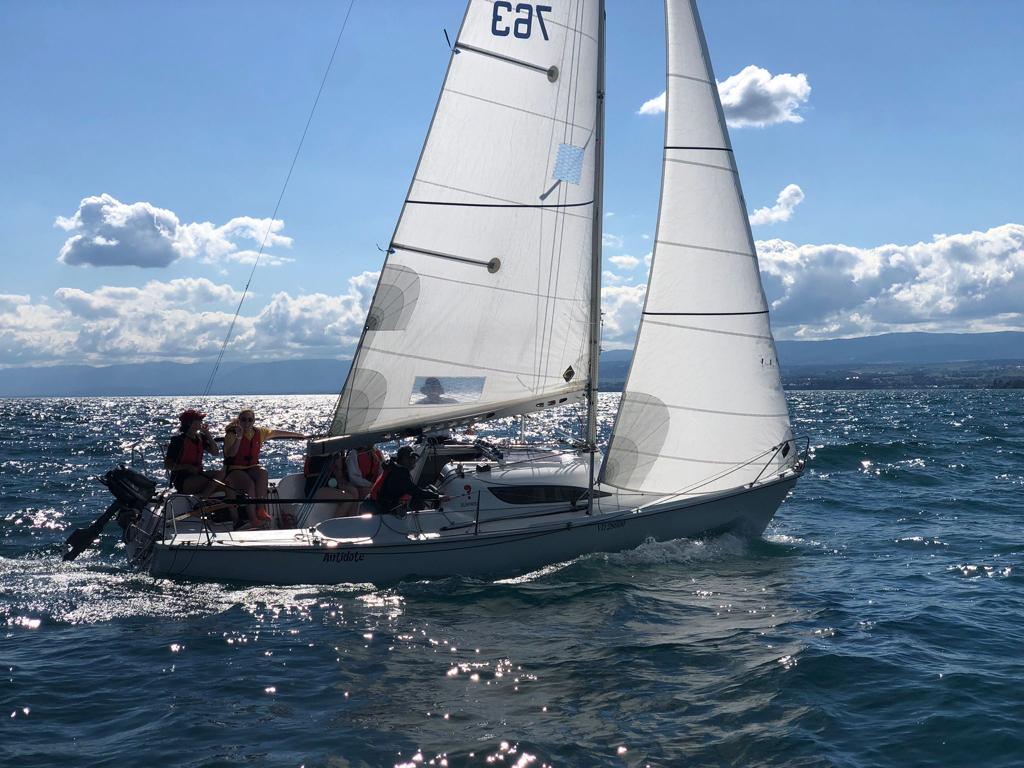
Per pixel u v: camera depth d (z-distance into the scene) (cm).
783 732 670
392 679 785
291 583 1089
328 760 621
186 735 665
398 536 1114
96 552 1331
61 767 610
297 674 799
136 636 910
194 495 1138
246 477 1170
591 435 1218
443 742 652
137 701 736
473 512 1177
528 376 1211
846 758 626
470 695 748
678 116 1244
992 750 636
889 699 734
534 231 1196
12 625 949
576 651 862
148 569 1145
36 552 1340
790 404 10512
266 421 7806
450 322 1184
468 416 1202
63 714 710
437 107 1145
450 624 948
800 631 927
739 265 1249
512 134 1178
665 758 627
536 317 1205
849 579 1175
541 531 1148
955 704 718
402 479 1139
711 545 1284
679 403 1241
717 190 1246
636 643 885
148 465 2955
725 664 823
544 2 1176
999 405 9338
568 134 1197
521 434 1368
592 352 1218
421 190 1153
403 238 1156
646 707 721
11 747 644
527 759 623
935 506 1886
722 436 1254
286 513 1230
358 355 1166
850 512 1816
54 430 5756
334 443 1165
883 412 7438
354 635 910
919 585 1146
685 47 1251
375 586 1091
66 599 1046
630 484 1243
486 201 1177
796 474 1300
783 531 1579
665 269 1238
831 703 726
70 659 841
